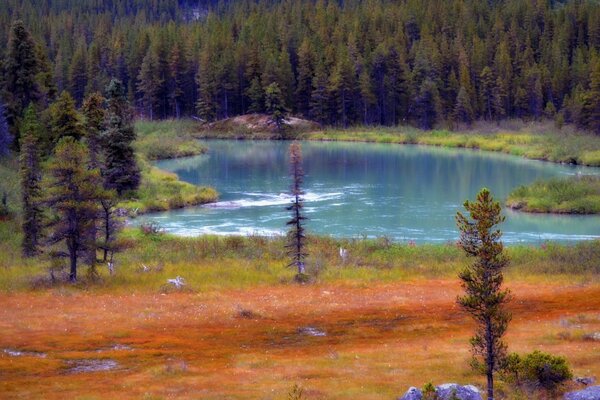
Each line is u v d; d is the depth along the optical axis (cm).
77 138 8519
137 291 4531
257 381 2620
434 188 9325
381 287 4731
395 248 5803
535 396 2366
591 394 2252
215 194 8594
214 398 2391
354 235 6531
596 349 2970
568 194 7912
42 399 2412
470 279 2228
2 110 8862
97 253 5550
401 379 2602
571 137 13500
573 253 5534
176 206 8000
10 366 2884
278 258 5534
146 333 3541
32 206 5434
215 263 5356
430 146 14800
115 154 8006
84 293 4469
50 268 4844
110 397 2419
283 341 3412
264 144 15362
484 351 2914
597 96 14125
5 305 4112
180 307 4128
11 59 9319
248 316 3931
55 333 3503
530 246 5878
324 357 3039
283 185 9650
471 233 2228
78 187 4722
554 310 3981
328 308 4138
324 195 8831
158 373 2756
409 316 3950
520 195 8119
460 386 2212
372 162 12081
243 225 6975
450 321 3816
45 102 9925
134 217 7356
